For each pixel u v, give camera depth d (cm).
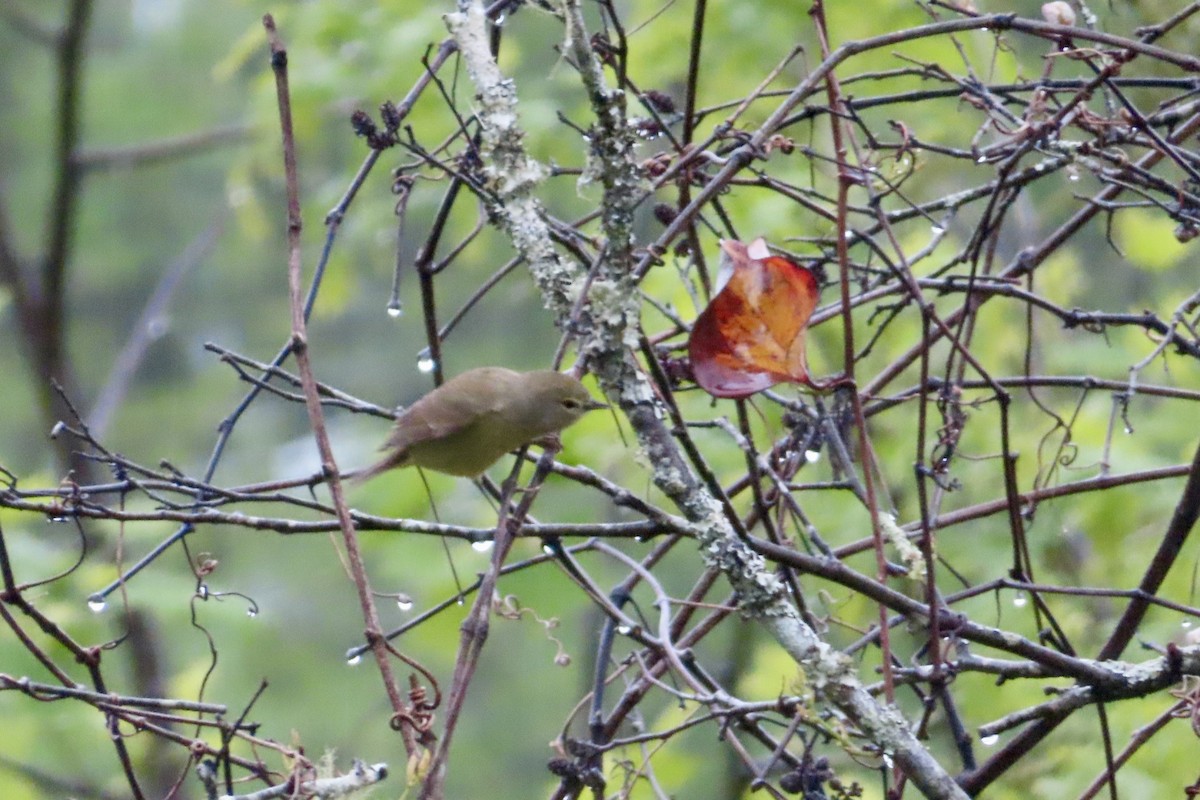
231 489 596
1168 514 1061
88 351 2814
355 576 480
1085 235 1388
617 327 532
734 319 488
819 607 985
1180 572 1023
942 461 580
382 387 2731
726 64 1319
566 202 1623
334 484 492
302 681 2188
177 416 2812
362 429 2428
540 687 2327
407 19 1499
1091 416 1134
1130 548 1065
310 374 507
